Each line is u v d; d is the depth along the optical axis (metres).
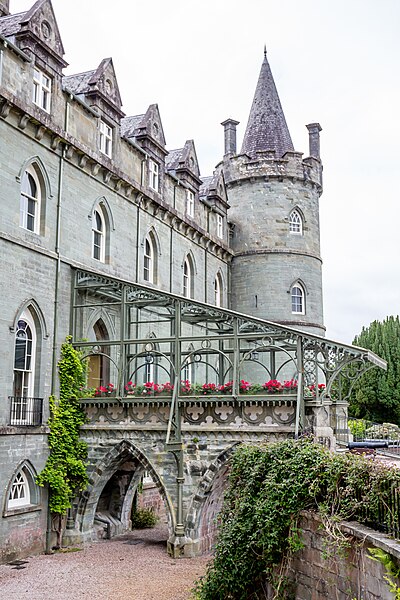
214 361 31.83
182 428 19.03
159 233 26.86
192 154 30.73
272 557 11.19
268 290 34.06
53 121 19.91
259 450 12.52
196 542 18.38
